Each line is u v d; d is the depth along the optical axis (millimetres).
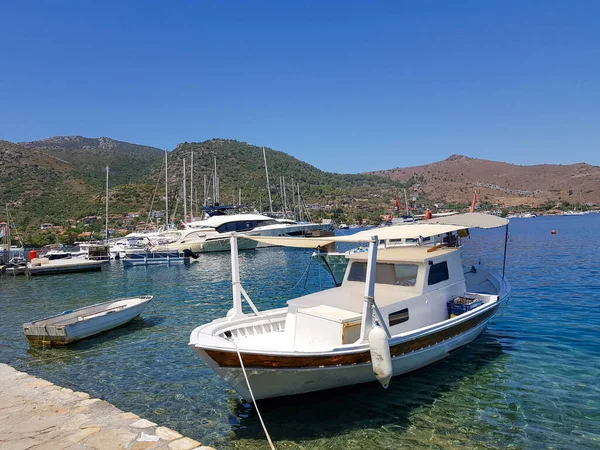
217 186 81812
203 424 7887
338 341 8016
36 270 36312
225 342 7633
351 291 10062
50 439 6359
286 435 7336
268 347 8820
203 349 7301
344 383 8227
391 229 11055
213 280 28844
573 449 6609
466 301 10633
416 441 6988
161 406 8750
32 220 112250
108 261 45219
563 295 18422
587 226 76000
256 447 7008
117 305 17328
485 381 9258
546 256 33125
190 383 10039
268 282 26656
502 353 11039
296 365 7383
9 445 6176
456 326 9875
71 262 38812
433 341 9328
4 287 30391
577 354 10836
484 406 8125
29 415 7312
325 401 8367
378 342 7605
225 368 7375
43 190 139000
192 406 8703
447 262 10781
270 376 7449
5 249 45906
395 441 7008
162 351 12766
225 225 50531
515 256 33969
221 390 9523
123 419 7086
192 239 48500
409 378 9500
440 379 9406
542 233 61781
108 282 30656
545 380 9242
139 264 40156
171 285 27406
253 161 186375
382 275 10250
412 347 8828
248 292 23125
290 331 9297
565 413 7766
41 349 13461
